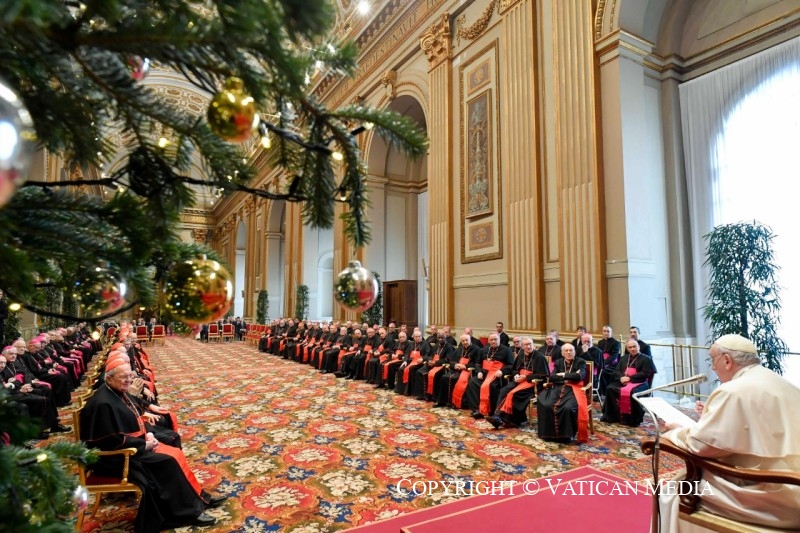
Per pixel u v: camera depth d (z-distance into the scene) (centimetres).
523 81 880
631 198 719
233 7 72
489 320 950
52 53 78
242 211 2841
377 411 688
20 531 80
